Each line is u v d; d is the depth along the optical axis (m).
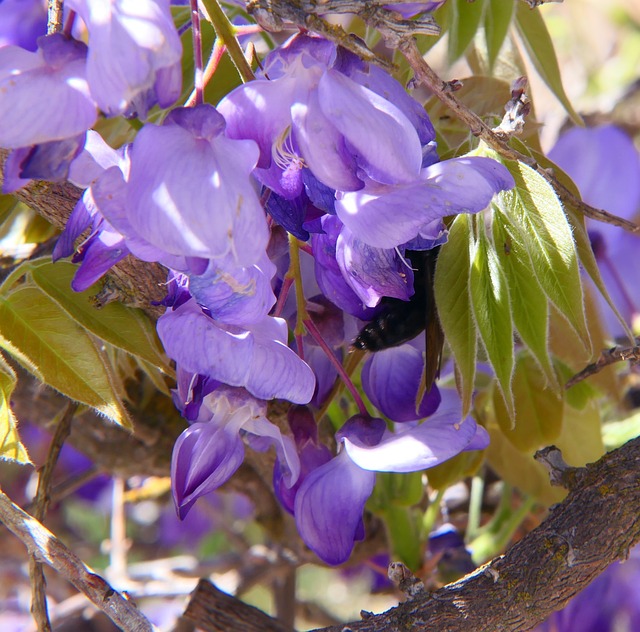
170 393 0.33
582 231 0.29
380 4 0.26
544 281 0.28
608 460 0.30
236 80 0.31
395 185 0.26
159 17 0.24
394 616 0.29
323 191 0.26
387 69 0.26
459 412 0.29
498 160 0.28
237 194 0.24
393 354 0.30
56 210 0.30
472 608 0.29
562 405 0.35
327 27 0.25
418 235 0.27
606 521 0.29
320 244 0.28
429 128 0.27
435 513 0.39
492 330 0.27
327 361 0.30
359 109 0.25
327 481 0.29
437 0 0.26
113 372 0.33
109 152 0.26
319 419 0.31
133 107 0.25
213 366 0.26
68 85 0.25
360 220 0.26
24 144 0.25
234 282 0.25
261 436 0.30
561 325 0.33
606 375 0.35
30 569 0.31
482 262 0.28
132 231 0.25
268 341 0.27
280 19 0.26
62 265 0.30
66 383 0.29
